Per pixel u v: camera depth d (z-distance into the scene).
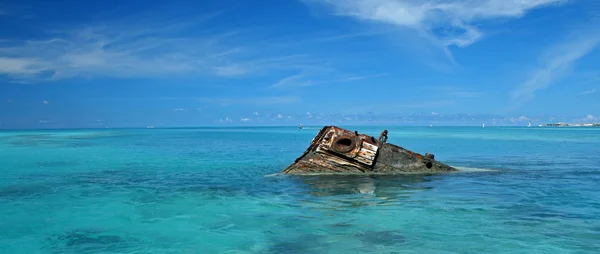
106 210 10.93
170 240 8.29
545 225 8.95
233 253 7.49
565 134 92.56
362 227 8.98
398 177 16.52
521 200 11.74
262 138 70.19
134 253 7.55
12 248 7.89
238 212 10.57
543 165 22.12
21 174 18.97
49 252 7.64
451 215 9.94
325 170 17.36
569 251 7.29
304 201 11.90
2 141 57.12
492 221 9.32
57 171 20.22
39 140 61.28
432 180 15.77
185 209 10.98
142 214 10.45
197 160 26.17
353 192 13.28
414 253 7.29
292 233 8.62
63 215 10.40
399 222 9.34
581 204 11.09
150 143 51.50
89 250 7.75
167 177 17.53
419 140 59.78
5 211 10.86
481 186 14.30
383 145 17.53
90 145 46.53
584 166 21.44
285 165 22.70
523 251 7.32
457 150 36.16
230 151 35.19
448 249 7.46
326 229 8.88
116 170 20.52
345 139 17.25
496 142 52.41
